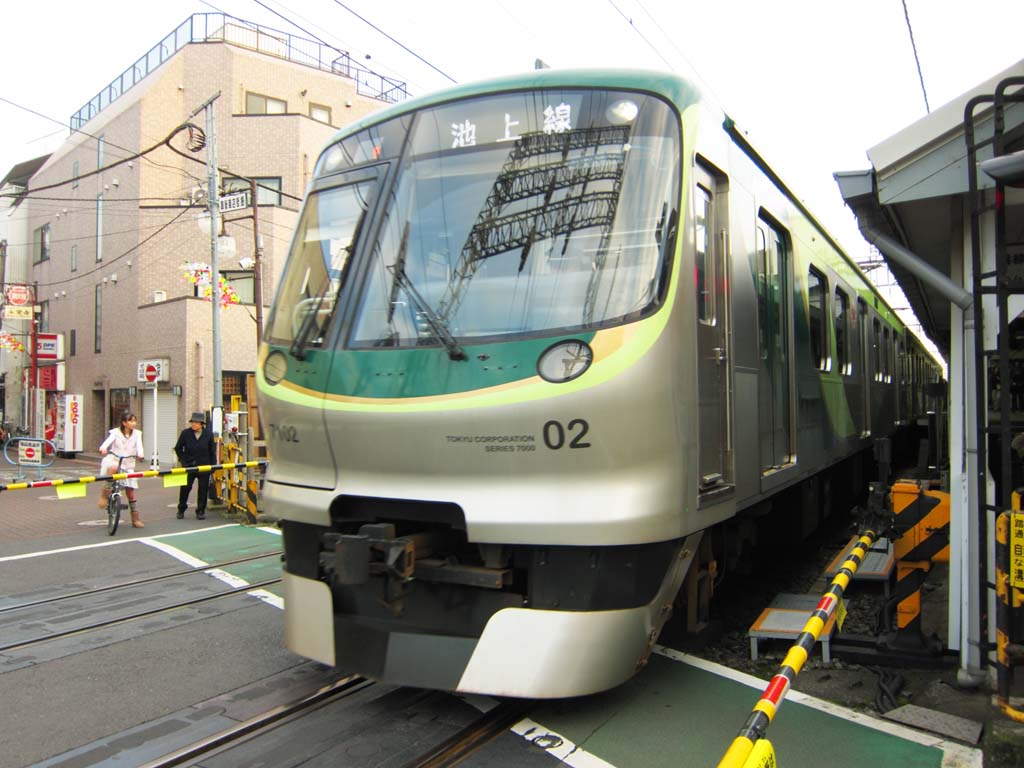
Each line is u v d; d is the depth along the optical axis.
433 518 3.85
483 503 3.63
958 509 4.57
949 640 4.66
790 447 5.96
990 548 4.24
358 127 4.61
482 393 3.65
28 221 34.38
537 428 3.55
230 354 23.55
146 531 9.99
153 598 6.50
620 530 3.47
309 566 4.21
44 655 5.09
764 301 5.46
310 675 4.68
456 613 3.86
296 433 4.16
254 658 5.01
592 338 3.58
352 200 4.42
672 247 3.75
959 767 3.44
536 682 3.56
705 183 4.38
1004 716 3.31
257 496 10.76
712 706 4.12
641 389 3.53
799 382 6.32
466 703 4.16
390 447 3.82
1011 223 4.37
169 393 23.53
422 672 3.76
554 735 3.79
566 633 3.58
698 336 3.98
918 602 4.75
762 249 5.51
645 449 3.54
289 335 4.35
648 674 4.58
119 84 28.95
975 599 4.29
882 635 4.96
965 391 4.33
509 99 4.17
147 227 25.02
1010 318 4.22
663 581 3.87
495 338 3.73
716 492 4.13
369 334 4.03
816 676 4.62
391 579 3.75
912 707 4.07
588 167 3.91
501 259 3.89
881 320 11.67
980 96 3.60
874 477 11.93
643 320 3.60
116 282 26.56
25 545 8.98
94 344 28.20
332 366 4.05
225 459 11.67
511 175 4.04
